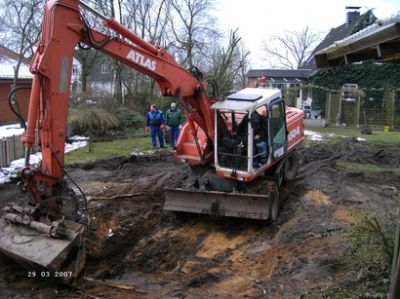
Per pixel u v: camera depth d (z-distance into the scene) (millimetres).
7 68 27406
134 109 24500
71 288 6824
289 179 11781
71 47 7016
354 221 9141
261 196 9141
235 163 9477
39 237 6816
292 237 8734
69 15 6945
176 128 17828
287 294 6414
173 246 9055
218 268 8039
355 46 5008
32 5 19953
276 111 10203
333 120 28344
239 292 6984
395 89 27156
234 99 9547
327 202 10656
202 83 9289
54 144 6980
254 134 9469
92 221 9438
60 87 6941
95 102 22656
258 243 8891
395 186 12242
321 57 5910
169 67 8609
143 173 13695
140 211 10367
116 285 7270
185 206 9758
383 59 5562
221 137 9617
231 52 25594
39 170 7098
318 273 6898
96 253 8492
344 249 7430
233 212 9406
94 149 17719
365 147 18016
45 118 6898
